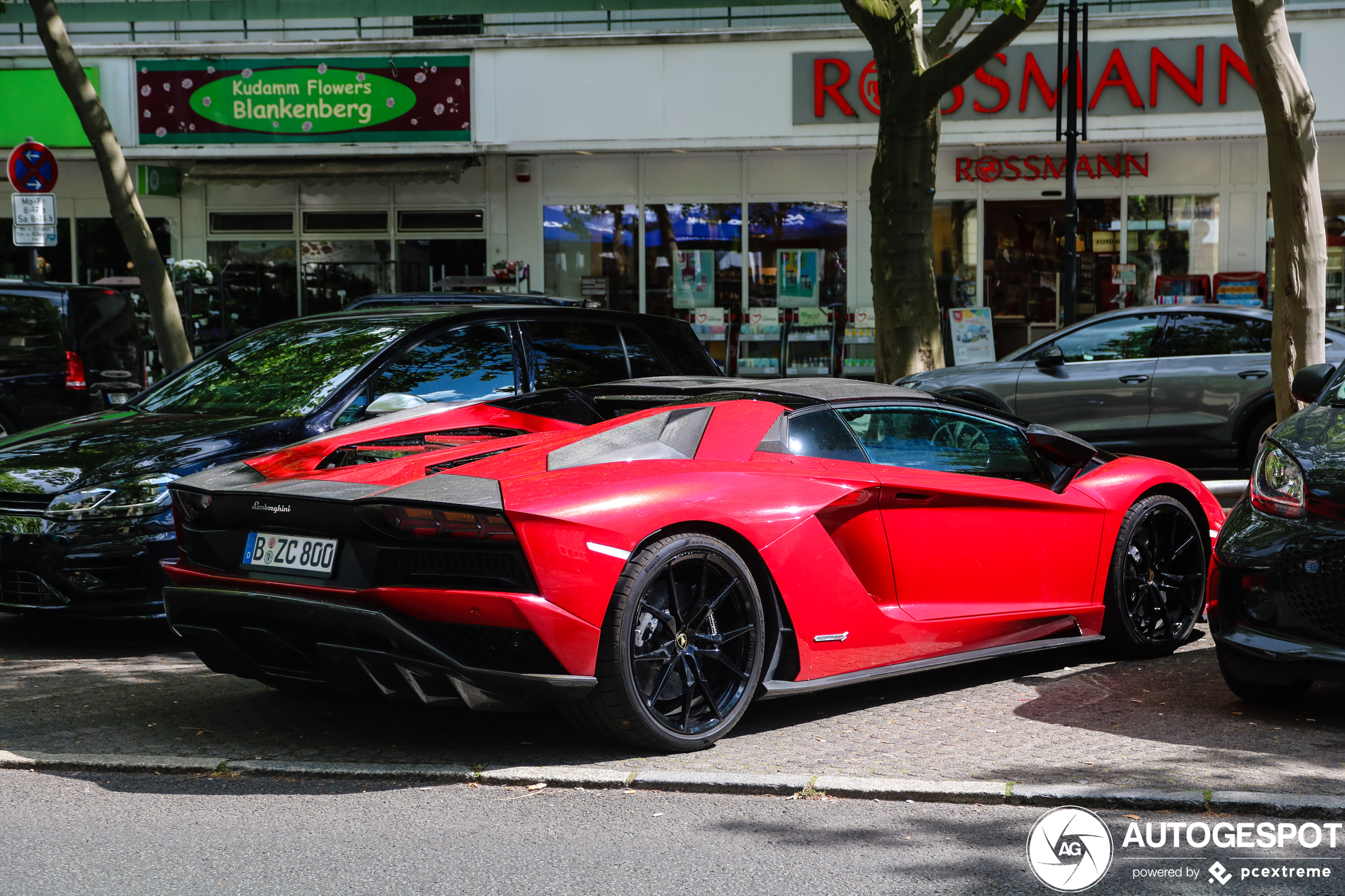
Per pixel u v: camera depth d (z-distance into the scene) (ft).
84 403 37.73
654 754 14.21
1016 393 35.22
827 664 15.37
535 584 13.15
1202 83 51.85
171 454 19.85
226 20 58.39
